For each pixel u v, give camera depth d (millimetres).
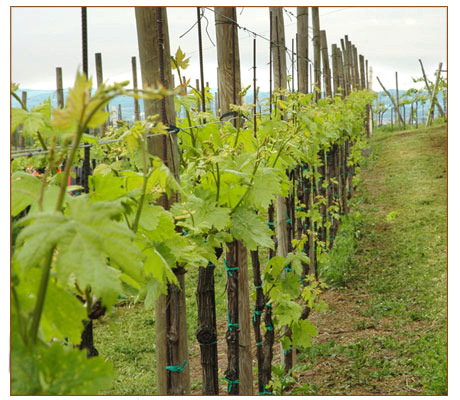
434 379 5547
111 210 1602
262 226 3557
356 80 25078
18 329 1528
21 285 1609
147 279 2482
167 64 3076
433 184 16188
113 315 1981
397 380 5801
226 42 4770
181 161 3758
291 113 5824
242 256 5012
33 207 2080
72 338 1680
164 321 3211
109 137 2902
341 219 12477
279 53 6492
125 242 1572
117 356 7086
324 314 8117
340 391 5625
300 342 5539
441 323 7180
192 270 10305
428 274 9164
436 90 31984
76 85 1551
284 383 5418
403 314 7703
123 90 1553
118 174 2396
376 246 11227
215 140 3900
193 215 3217
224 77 4816
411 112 37125
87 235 1535
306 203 8500
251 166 3812
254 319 5195
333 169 11406
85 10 2115
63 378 1489
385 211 13984
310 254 8516
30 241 1488
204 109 3953
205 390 3736
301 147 5844
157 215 2236
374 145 25578
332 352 6719
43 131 2430
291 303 5305
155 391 5855
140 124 2338
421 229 11914
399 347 6648
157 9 3000
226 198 3549
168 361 3039
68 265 1479
